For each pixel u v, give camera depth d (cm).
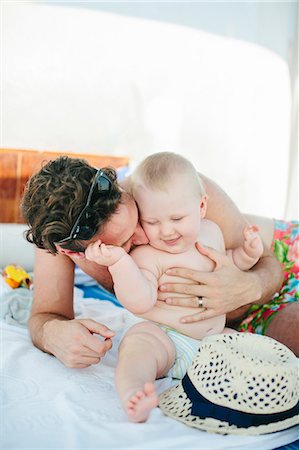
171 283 148
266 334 177
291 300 192
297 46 372
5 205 328
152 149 372
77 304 217
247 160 389
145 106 365
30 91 336
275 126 381
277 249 206
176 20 363
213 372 120
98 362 138
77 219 123
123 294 138
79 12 340
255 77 381
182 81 371
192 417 117
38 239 131
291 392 117
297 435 117
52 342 142
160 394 129
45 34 335
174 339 143
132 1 352
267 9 374
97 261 131
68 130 349
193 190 147
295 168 367
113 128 360
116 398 127
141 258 149
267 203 386
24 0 328
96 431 109
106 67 352
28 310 201
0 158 325
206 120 381
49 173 126
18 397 125
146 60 361
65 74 342
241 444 108
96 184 125
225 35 374
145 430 110
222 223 177
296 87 372
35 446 104
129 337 136
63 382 134
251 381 115
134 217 137
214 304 148
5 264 288
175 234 145
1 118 331
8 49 328
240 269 168
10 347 157
